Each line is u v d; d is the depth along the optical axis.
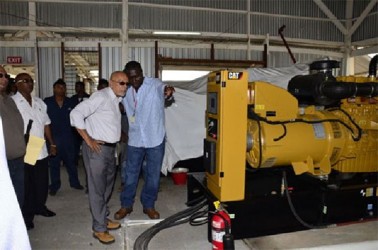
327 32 7.85
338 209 3.02
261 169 3.04
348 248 2.08
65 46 6.52
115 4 6.54
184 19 6.89
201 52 7.06
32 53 6.43
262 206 2.78
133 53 6.74
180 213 3.02
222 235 2.32
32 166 3.02
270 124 2.81
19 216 0.69
